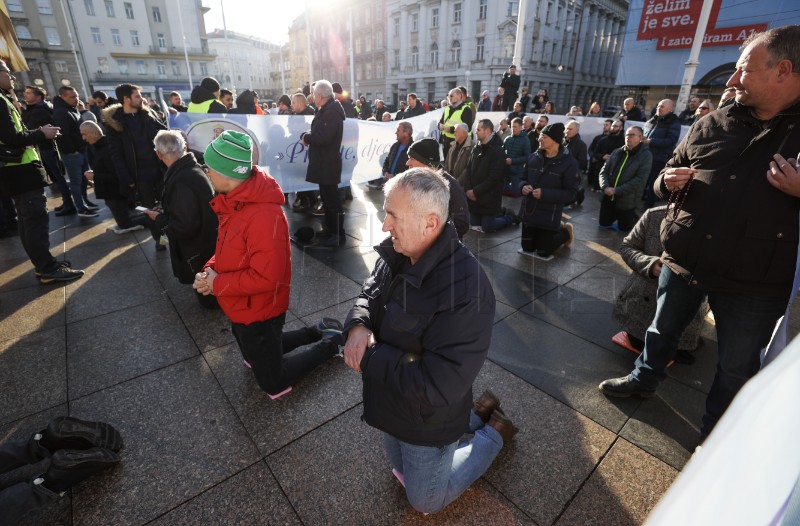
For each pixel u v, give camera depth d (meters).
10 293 3.59
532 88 39.22
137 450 2.01
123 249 4.61
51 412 2.25
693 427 2.19
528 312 3.36
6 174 3.35
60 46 42.28
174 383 2.49
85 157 6.18
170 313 3.28
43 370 2.59
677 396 2.42
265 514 1.72
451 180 2.50
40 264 3.69
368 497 1.80
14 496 1.53
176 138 2.79
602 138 8.27
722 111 1.73
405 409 1.36
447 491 1.60
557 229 4.31
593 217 6.35
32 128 5.35
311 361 2.46
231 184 1.86
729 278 1.68
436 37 39.03
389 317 1.30
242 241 1.91
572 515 1.73
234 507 1.75
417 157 2.87
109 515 1.70
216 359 2.72
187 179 2.79
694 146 1.78
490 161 4.88
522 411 2.30
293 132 5.79
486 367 2.68
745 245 1.61
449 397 1.24
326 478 1.89
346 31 50.53
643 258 2.60
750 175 1.58
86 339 2.92
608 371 2.64
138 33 46.81
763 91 1.48
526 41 35.66
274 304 2.07
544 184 4.20
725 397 1.81
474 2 35.31
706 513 0.31
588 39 44.56
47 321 3.15
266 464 1.96
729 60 15.66
